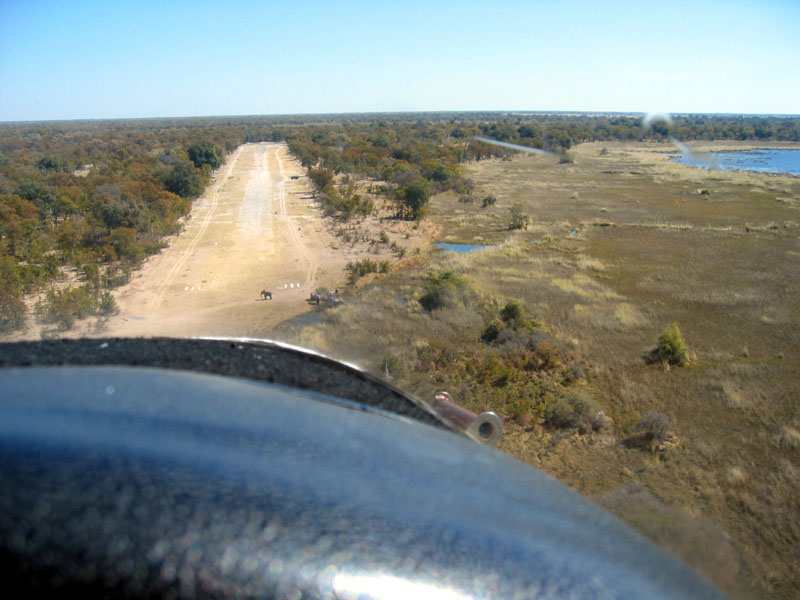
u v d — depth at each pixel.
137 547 0.69
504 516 1.06
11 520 0.71
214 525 0.75
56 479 0.80
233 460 0.95
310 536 0.77
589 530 1.18
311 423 1.26
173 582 0.66
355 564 0.73
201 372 1.55
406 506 0.95
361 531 0.80
